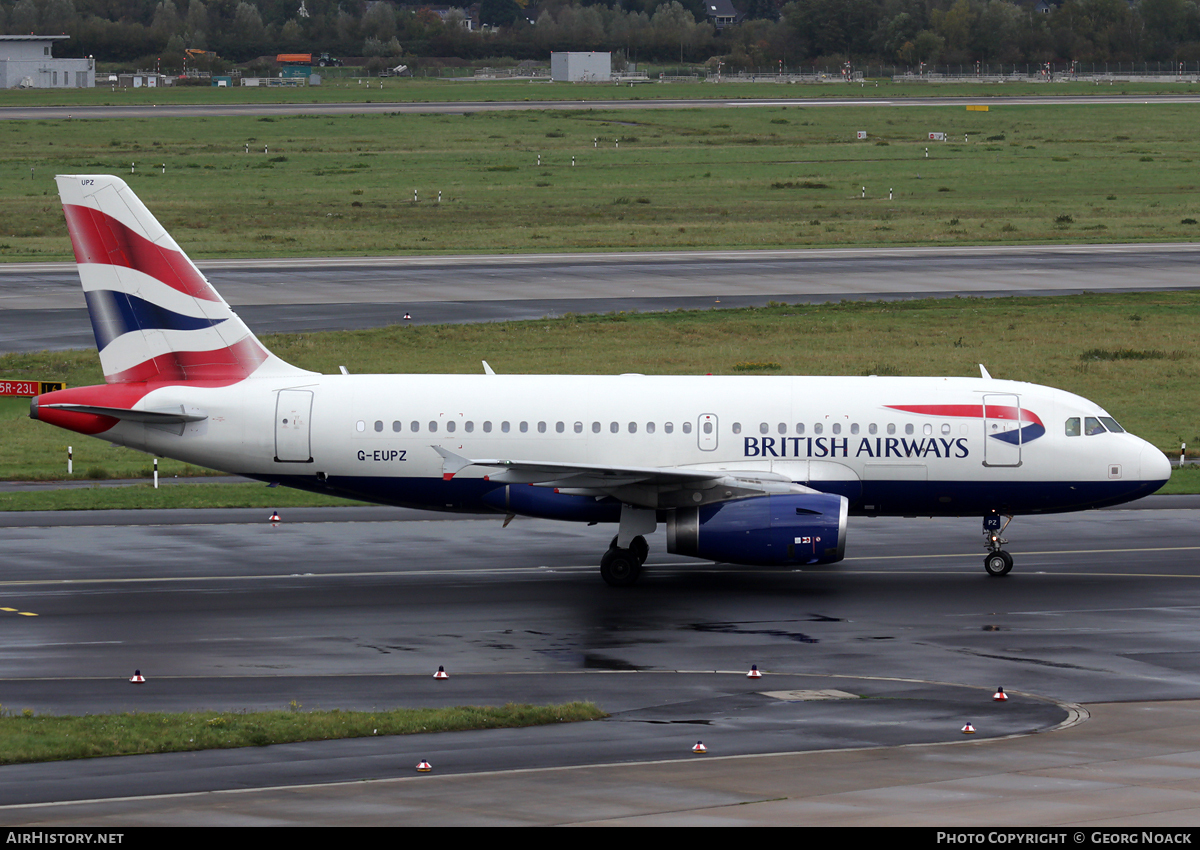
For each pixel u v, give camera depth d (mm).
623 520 152250
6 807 77250
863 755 88625
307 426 156625
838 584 151625
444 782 82000
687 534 147750
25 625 130625
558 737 93562
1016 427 156000
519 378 160375
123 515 185875
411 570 157250
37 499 194750
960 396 157750
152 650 122062
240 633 128625
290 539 172500
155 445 158125
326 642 125562
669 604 142000
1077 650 122750
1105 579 153375
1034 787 80750
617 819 74438
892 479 156125
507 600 143250
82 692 107500
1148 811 75812
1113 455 156000
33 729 93312
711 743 91938
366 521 184250
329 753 89125
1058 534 178500
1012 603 142125
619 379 160125
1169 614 137000
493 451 156125
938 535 178375
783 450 155625
